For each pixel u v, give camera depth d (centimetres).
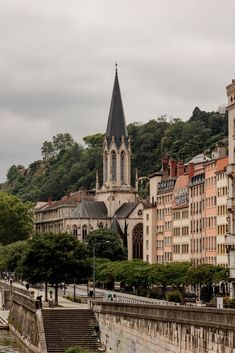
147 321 12362
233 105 19512
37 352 16775
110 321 15450
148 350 12262
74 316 17138
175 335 10788
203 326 9650
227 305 15450
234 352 8731
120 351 14375
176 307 10756
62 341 16550
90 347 16262
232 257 19900
